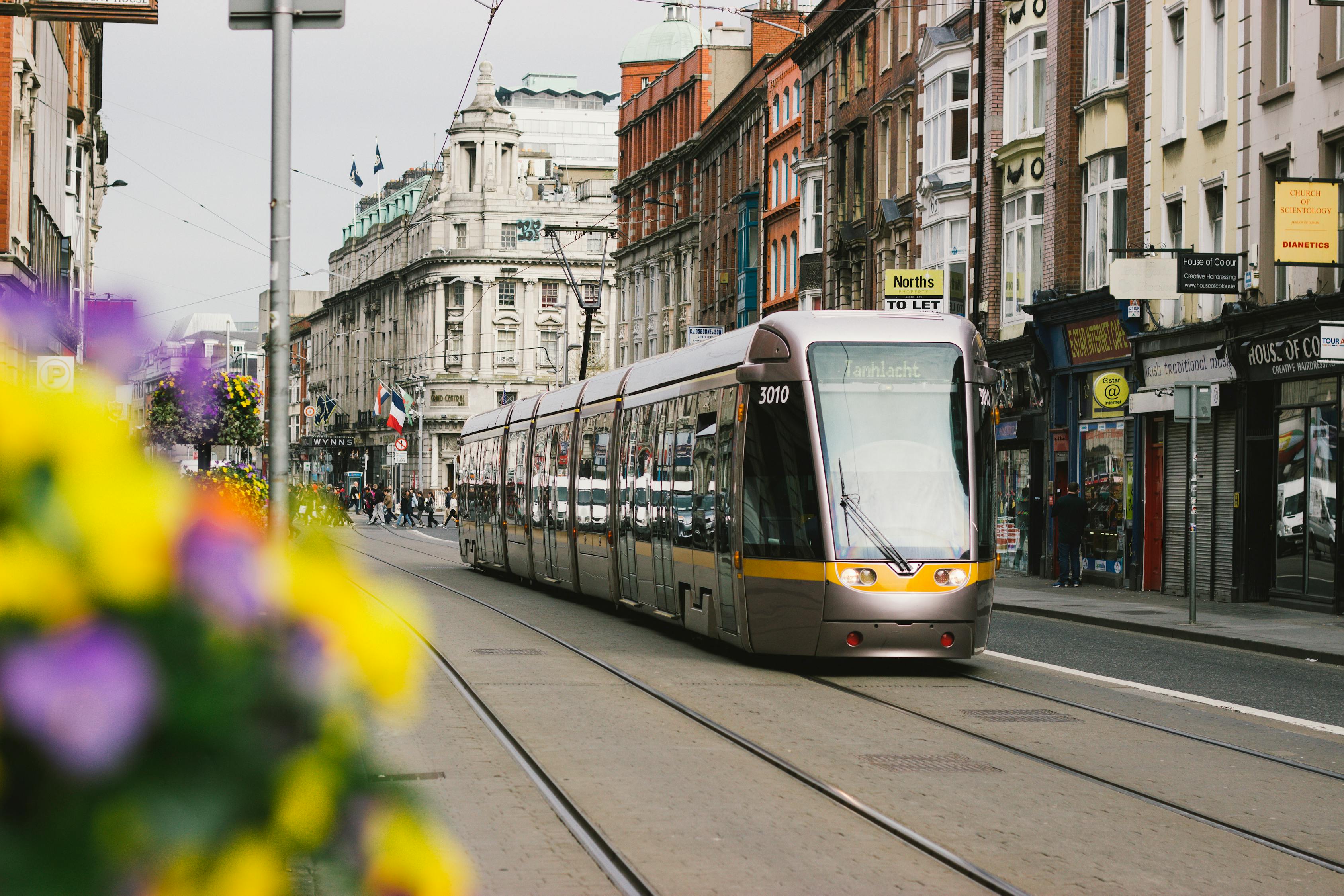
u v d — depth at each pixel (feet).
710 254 244.63
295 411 554.05
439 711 43.42
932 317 57.21
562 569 91.66
